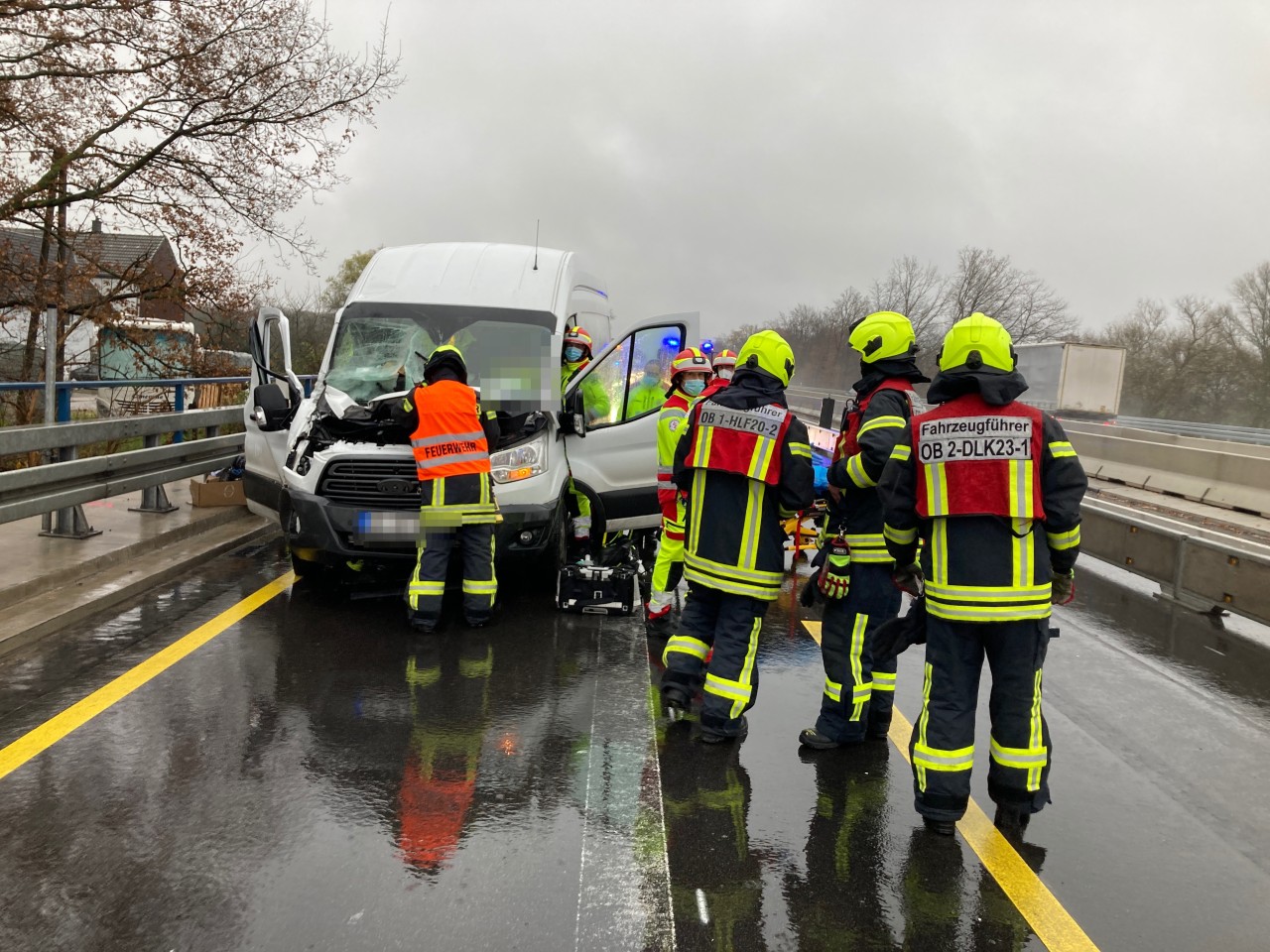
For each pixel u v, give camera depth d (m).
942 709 3.44
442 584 5.63
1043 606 3.29
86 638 5.36
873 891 3.12
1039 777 3.45
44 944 2.64
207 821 3.34
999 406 3.29
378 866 3.09
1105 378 32.56
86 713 4.28
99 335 15.70
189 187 15.30
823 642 4.29
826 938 2.84
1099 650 6.09
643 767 3.94
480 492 5.59
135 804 3.45
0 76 14.02
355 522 5.76
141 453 7.10
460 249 7.59
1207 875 3.31
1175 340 57.47
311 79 15.04
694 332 7.04
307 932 2.72
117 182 15.09
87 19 14.25
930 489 3.32
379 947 2.66
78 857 3.09
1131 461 16.95
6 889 2.90
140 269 15.66
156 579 6.52
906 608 8.09
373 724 4.27
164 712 4.32
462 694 4.68
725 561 4.14
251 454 6.86
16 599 5.64
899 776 4.02
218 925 2.74
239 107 15.05
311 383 8.31
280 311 6.73
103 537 7.06
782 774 4.00
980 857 3.37
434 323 6.81
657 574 5.80
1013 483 3.22
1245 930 2.97
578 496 6.76
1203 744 4.56
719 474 4.16
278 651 5.25
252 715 4.32
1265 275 51.59
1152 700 5.15
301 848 3.18
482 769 3.86
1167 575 7.56
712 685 4.20
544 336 6.77
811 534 8.53
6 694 4.49
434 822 3.40
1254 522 12.59
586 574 6.16
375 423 5.88
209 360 16.38
